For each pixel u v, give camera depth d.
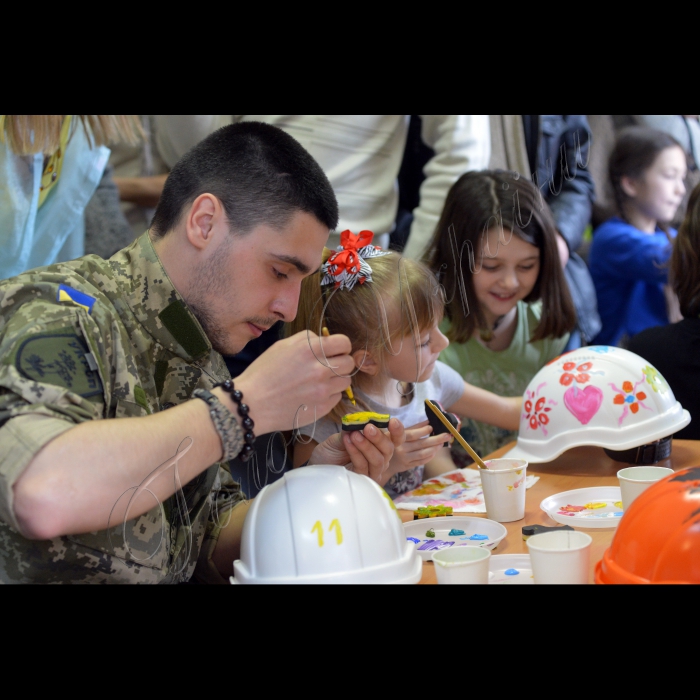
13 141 1.64
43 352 1.00
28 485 0.89
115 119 1.89
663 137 2.65
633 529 0.93
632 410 1.55
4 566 1.05
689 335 1.94
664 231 2.73
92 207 2.23
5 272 1.81
